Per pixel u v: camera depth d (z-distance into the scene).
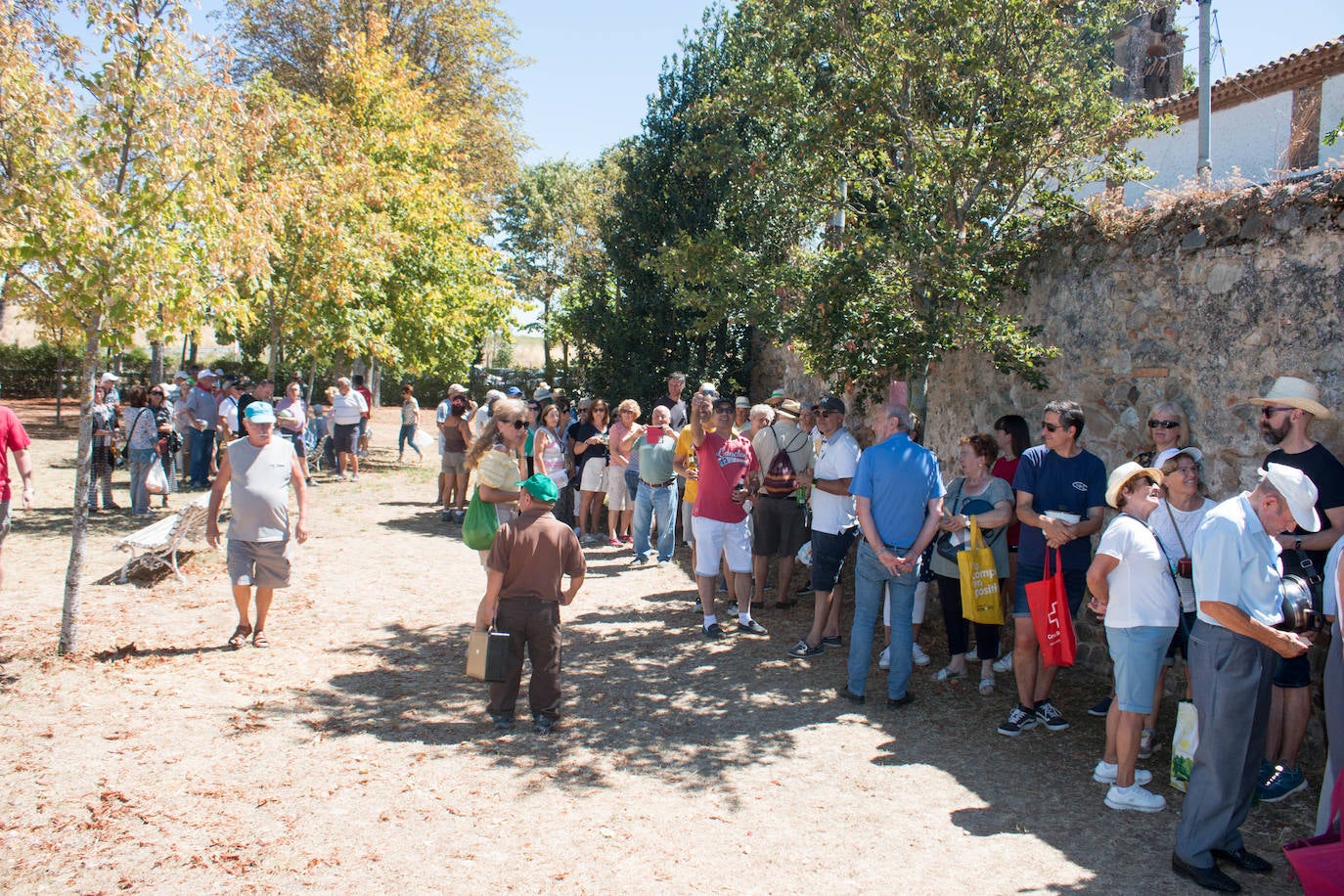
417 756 4.94
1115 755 4.75
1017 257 7.61
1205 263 5.93
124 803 4.24
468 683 6.18
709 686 6.29
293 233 14.18
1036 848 4.09
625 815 4.34
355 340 17.44
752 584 8.49
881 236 7.72
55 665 6.02
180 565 8.96
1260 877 3.84
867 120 7.72
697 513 7.51
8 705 5.36
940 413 9.45
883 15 7.34
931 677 6.56
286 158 14.27
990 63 7.36
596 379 17.56
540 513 5.39
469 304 21.02
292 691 5.86
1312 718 5.01
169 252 6.19
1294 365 5.34
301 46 28.89
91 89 6.03
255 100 8.60
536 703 5.39
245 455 6.52
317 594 8.39
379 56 19.94
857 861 3.95
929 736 5.45
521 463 8.81
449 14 29.80
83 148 6.10
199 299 6.51
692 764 4.98
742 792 4.63
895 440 5.88
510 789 4.57
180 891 3.54
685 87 16.11
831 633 7.38
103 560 9.21
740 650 7.13
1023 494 5.50
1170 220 6.22
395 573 9.37
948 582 6.41
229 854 3.83
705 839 4.12
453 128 22.52
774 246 9.43
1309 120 14.27
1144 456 5.79
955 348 7.36
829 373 8.16
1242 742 3.77
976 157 7.35
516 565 5.31
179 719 5.29
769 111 8.11
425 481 16.83
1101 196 7.18
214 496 6.57
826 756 5.12
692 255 8.52
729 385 16.59
